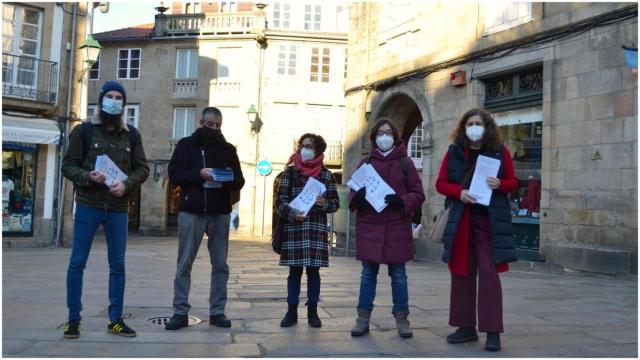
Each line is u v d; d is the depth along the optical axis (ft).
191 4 115.75
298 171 19.43
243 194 106.63
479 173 16.30
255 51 107.65
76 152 16.81
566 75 40.27
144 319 20.11
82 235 16.81
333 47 108.88
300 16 109.40
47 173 66.39
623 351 16.11
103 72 112.78
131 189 17.13
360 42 66.03
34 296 24.47
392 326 19.29
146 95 110.63
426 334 18.19
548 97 41.39
